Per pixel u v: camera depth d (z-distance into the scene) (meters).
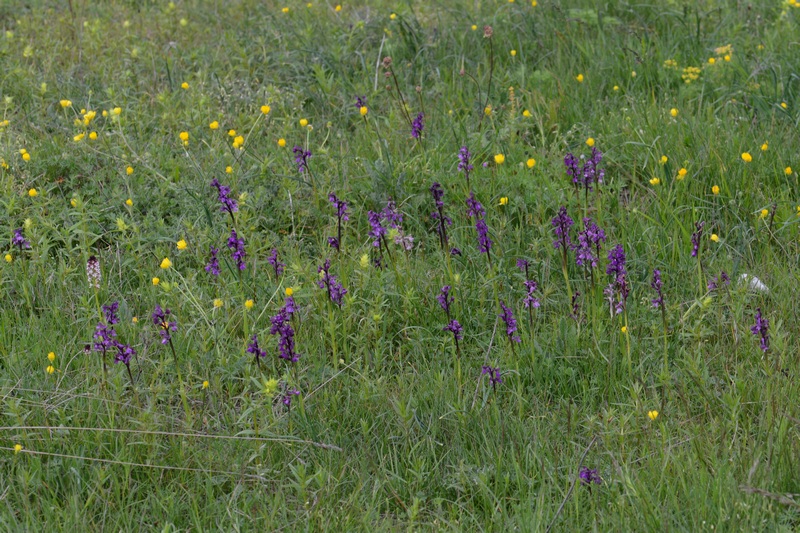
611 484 3.61
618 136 6.26
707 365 4.40
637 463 3.84
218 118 6.61
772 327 4.28
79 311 4.68
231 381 4.29
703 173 5.80
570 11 8.16
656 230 5.33
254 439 3.80
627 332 4.25
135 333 4.59
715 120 6.31
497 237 5.19
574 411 4.09
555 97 6.88
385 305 4.75
